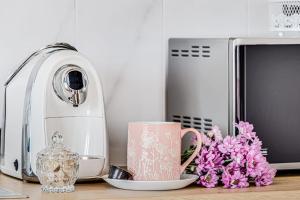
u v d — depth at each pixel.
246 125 1.48
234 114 1.52
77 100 1.44
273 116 1.57
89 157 1.44
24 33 1.68
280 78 1.57
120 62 1.78
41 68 1.45
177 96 1.74
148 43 1.80
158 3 1.81
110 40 1.76
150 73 1.80
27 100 1.45
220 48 1.56
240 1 1.89
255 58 1.54
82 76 1.45
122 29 1.77
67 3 1.72
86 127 1.47
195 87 1.65
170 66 1.77
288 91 1.58
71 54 1.46
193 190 1.36
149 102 1.81
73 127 1.46
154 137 1.37
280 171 1.65
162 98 1.82
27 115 1.44
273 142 1.58
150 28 1.80
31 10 1.69
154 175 1.37
